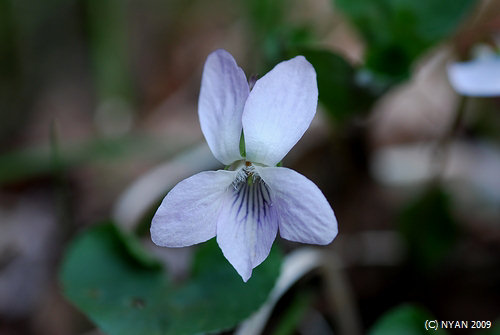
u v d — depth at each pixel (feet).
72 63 0.84
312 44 0.51
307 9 0.75
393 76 0.49
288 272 0.46
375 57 0.49
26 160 0.66
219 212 0.39
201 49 0.86
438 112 0.68
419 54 0.50
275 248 0.43
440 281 0.54
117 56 0.76
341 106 0.50
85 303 0.44
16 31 0.80
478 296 0.53
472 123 0.65
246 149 0.39
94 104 0.80
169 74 0.86
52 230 0.63
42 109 0.80
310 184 0.37
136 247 0.46
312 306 0.52
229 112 0.39
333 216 0.37
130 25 0.88
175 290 0.44
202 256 0.45
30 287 0.59
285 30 0.50
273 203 0.39
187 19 0.90
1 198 0.70
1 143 0.77
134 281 0.45
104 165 0.70
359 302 0.54
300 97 0.38
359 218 0.57
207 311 0.43
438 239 0.53
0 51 0.80
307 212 0.38
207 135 0.39
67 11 0.83
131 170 0.69
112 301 0.44
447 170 0.61
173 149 0.69
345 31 0.76
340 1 0.50
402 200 0.59
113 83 0.76
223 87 0.38
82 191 0.68
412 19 0.49
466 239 0.56
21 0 0.80
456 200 0.59
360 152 0.56
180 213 0.38
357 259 0.55
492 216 0.57
